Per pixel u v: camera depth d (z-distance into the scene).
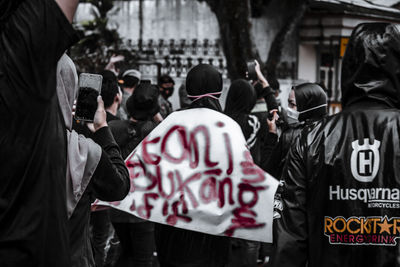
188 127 4.02
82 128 3.29
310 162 2.61
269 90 5.44
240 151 3.90
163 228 4.04
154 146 4.07
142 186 4.04
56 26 1.82
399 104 2.69
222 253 3.97
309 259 2.62
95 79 2.76
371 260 2.50
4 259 1.82
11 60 1.81
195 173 3.95
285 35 14.27
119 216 4.77
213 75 4.05
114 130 4.62
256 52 12.30
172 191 3.97
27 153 1.84
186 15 16.41
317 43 15.62
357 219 2.52
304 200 2.62
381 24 2.72
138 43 15.30
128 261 4.94
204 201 3.90
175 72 14.19
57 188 1.94
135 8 16.70
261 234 3.83
